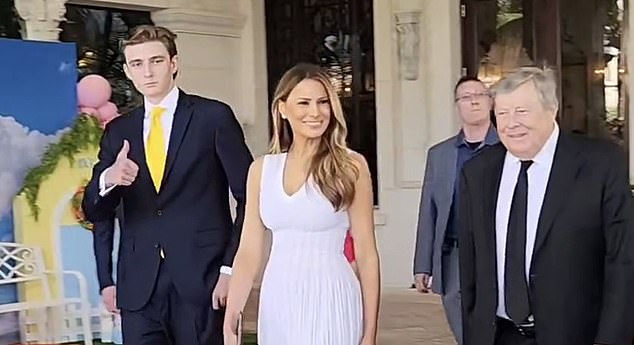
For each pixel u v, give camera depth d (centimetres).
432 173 431
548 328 273
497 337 286
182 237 336
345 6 868
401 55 826
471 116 412
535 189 278
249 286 306
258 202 298
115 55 801
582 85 801
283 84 289
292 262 287
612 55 788
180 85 815
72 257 556
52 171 551
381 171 842
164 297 339
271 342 290
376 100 843
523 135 272
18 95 546
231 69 871
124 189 342
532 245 276
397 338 635
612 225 272
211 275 337
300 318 284
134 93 803
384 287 836
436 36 814
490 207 286
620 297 271
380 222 841
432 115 821
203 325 338
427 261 435
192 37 827
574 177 274
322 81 287
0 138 538
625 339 271
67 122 567
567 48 803
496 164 289
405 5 817
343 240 292
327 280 285
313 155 287
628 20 775
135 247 341
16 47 545
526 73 276
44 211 551
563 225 271
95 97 582
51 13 695
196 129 339
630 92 774
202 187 340
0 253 539
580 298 273
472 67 829
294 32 891
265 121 894
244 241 305
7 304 535
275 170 293
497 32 822
